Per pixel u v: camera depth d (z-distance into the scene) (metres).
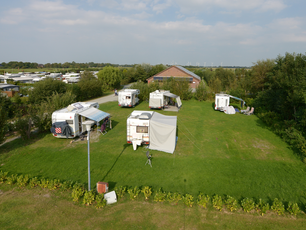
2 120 13.89
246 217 8.19
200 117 23.08
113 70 50.66
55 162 12.56
